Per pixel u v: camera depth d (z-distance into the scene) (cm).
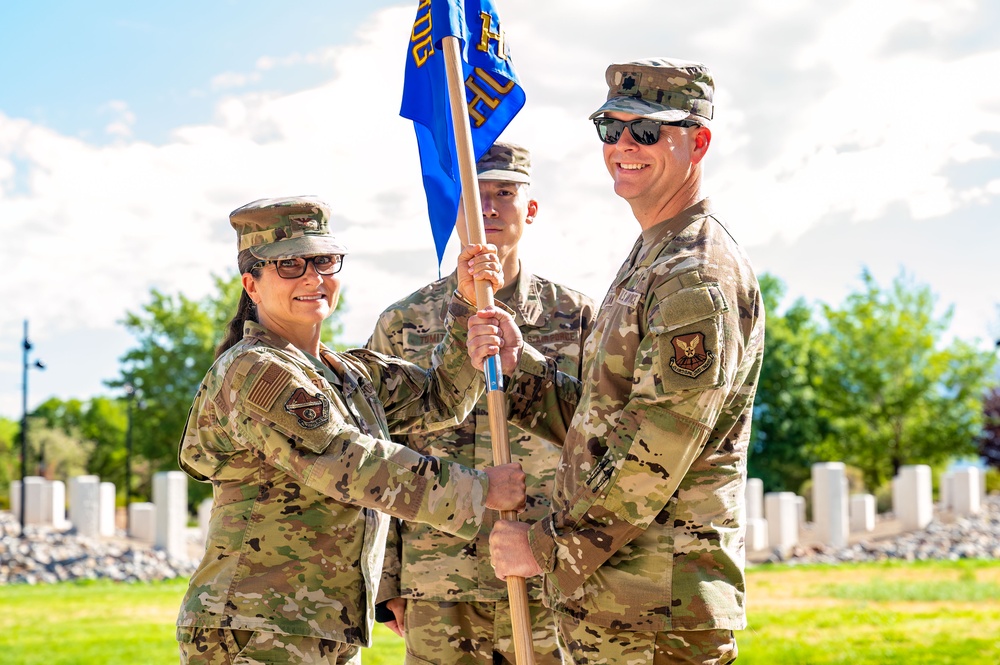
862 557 1764
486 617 480
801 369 3791
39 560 1686
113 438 4978
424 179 463
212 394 375
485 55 454
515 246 514
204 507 1994
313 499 371
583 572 348
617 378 360
